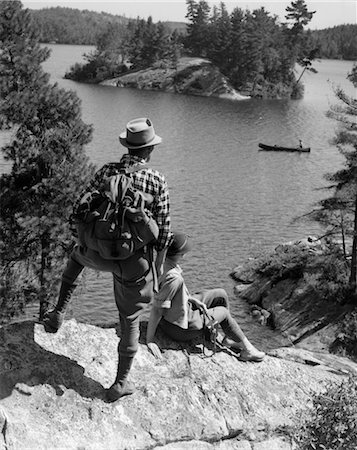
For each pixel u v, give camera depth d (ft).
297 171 240.53
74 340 18.24
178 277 18.84
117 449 15.76
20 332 17.67
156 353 19.29
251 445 17.83
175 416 17.20
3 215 75.05
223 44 542.16
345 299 117.19
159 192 14.78
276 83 543.39
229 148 284.00
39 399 15.98
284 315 116.98
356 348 105.09
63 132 77.46
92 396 16.62
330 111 118.93
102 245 14.37
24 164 77.61
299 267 127.44
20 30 77.92
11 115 74.95
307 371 21.54
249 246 151.43
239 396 18.81
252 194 201.57
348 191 115.75
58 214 73.36
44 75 80.02
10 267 77.20
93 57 600.39
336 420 16.53
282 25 592.60
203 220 170.40
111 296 112.16
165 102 454.81
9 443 14.60
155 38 578.66
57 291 76.28
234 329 20.47
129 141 14.96
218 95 513.04
